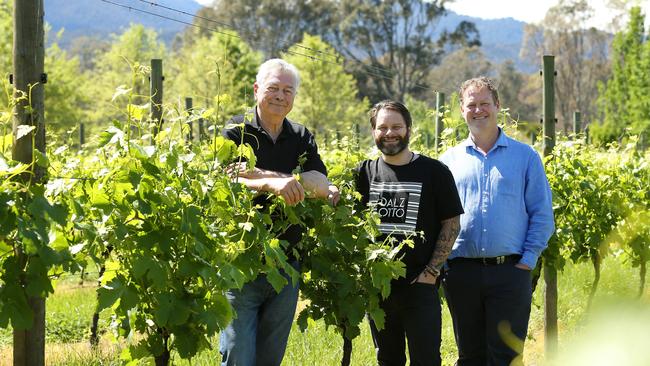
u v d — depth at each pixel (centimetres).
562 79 6369
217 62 305
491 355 436
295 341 595
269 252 306
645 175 675
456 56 7169
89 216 271
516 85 7281
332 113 3947
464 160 454
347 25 6159
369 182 430
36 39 266
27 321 236
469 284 440
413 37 6231
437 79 7019
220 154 309
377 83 6209
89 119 3653
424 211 410
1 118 260
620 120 4166
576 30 6334
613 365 61
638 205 650
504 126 671
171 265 293
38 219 225
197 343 294
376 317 398
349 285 396
